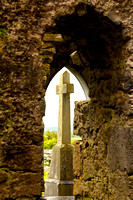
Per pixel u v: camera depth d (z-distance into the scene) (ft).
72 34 16.48
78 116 18.61
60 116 38.63
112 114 15.40
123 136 14.16
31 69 13.03
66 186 36.27
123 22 14.10
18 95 12.87
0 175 12.48
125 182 13.93
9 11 12.94
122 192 14.14
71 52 31.24
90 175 17.26
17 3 13.01
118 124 14.71
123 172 14.11
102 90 16.46
